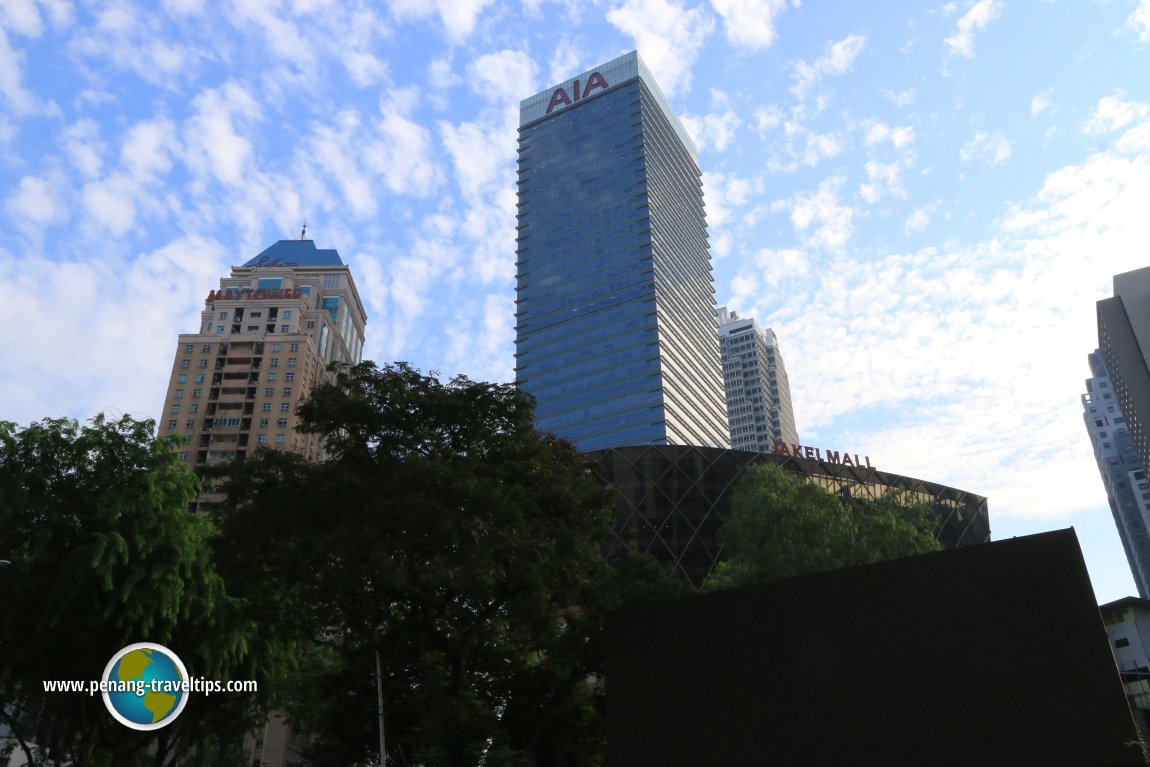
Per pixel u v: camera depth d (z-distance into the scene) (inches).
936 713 1018.7
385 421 1330.0
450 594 1275.8
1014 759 957.8
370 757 1617.9
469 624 1379.2
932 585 1078.4
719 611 1214.9
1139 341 6943.9
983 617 1031.6
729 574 2033.7
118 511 1475.1
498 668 1563.7
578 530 1360.7
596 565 1503.4
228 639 1612.9
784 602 1171.9
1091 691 942.4
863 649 1092.5
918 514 2207.2
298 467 1320.1
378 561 1144.8
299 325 6599.4
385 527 1227.9
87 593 1416.1
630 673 1245.1
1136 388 7022.6
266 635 1667.1
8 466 1464.1
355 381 1381.6
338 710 1533.0
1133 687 2262.6
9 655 1507.1
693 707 1178.6
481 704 1403.8
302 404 1374.3
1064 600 991.6
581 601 1461.6
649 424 7706.7
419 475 1227.9
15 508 1414.9
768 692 1135.6
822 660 1115.9
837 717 1077.1
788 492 2122.3
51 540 1446.9
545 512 1366.9
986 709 991.6
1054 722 949.8
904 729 1030.4
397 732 1454.2
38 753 2005.4
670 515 3998.5
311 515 1268.5
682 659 1214.9
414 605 1333.7
